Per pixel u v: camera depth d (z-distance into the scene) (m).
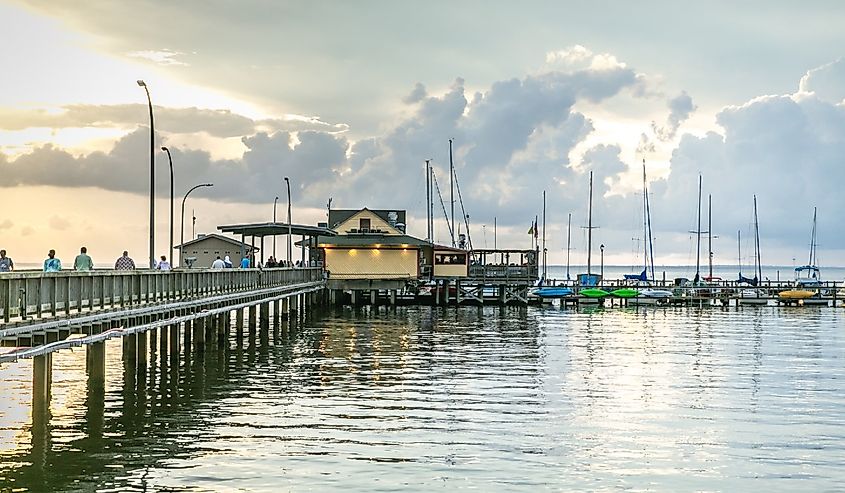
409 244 83.75
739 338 57.03
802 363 43.75
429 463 22.94
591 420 28.52
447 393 33.19
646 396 33.19
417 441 25.27
